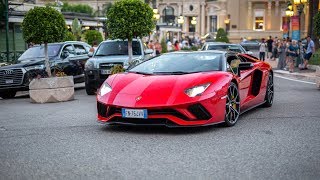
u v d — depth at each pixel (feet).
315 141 19.20
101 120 22.09
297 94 38.11
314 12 95.20
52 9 38.75
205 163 15.78
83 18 120.98
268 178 14.03
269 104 30.12
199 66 23.81
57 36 38.73
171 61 24.64
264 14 226.99
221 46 59.72
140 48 44.16
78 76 49.55
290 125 23.06
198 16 304.50
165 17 316.60
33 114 29.04
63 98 37.09
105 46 44.98
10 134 21.68
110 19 43.75
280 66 75.56
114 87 22.38
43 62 45.21
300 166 15.33
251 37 224.33
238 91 23.67
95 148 18.29
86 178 14.23
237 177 14.15
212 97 21.09
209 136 20.36
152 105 20.53
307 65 74.90
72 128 22.98
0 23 81.87
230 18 226.17
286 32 116.37
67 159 16.57
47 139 20.25
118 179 14.07
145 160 16.28
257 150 17.60
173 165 15.57
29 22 38.04
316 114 26.63
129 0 43.57
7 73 43.50
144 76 22.93
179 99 20.58
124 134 21.08
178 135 20.68
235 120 23.30
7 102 39.45
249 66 24.48
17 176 14.55
